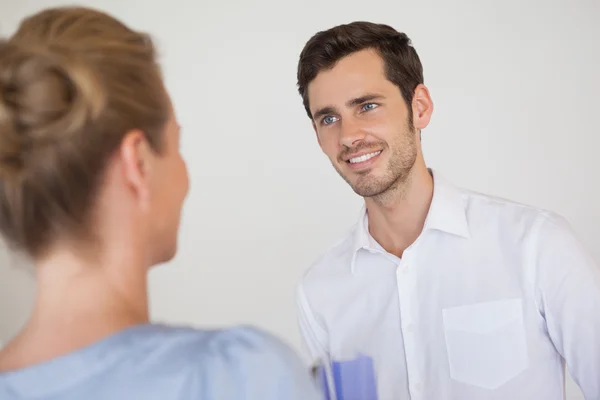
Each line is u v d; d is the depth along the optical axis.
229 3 2.55
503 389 1.26
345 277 1.45
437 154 2.45
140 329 0.51
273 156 2.55
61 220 0.51
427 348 1.32
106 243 0.53
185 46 2.59
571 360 1.22
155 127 0.54
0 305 2.62
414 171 1.35
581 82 2.36
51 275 0.53
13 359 0.52
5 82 0.48
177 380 0.48
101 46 0.51
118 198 0.53
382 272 1.40
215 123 2.59
